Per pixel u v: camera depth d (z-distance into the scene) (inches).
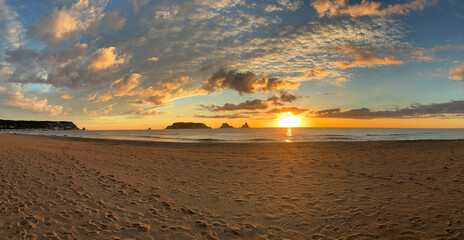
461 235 147.8
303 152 536.7
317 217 180.2
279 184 271.7
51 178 291.3
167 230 160.4
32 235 150.5
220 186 266.4
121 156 497.7
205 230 160.9
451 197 217.3
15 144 727.7
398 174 309.9
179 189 255.6
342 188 251.9
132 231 158.4
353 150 560.1
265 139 1283.2
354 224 167.2
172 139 1323.8
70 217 179.5
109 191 245.9
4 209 191.2
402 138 1262.3
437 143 709.9
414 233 152.1
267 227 165.3
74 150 598.5
